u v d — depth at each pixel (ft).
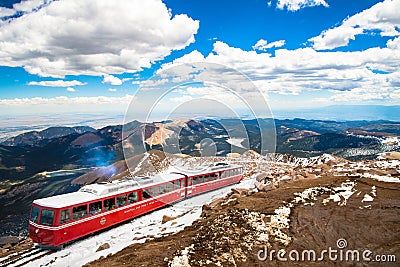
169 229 55.77
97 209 60.18
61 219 54.34
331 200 54.13
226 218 50.39
